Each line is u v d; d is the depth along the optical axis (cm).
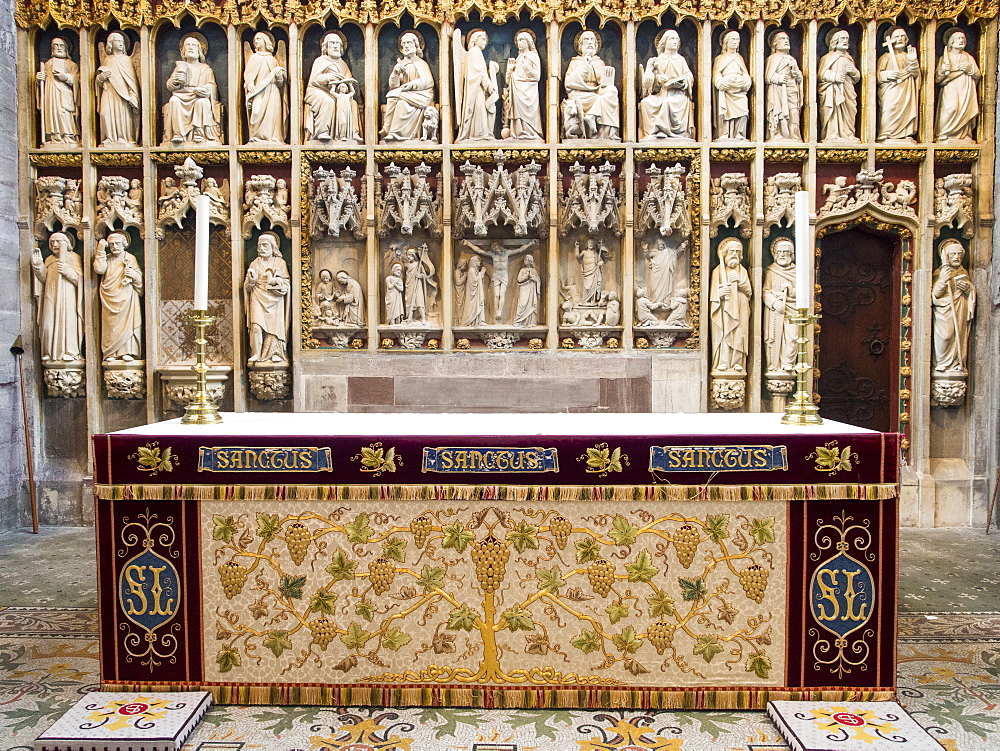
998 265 601
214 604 290
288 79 622
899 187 617
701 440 277
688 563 283
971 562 513
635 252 630
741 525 282
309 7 614
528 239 628
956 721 288
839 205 614
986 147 612
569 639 287
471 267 620
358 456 281
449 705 288
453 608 287
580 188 609
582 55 617
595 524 285
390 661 290
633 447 277
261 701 289
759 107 611
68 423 636
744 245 627
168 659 292
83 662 340
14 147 611
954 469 627
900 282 631
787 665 283
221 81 630
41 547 551
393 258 628
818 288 632
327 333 624
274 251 616
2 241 594
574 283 630
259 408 624
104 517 289
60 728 261
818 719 267
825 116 615
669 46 610
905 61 612
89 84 616
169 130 618
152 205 619
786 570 282
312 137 614
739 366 614
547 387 607
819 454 277
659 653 286
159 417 625
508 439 279
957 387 616
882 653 281
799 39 626
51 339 619
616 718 286
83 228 617
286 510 287
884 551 280
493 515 285
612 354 613
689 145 611
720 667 285
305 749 263
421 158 618
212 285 627
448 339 618
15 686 315
